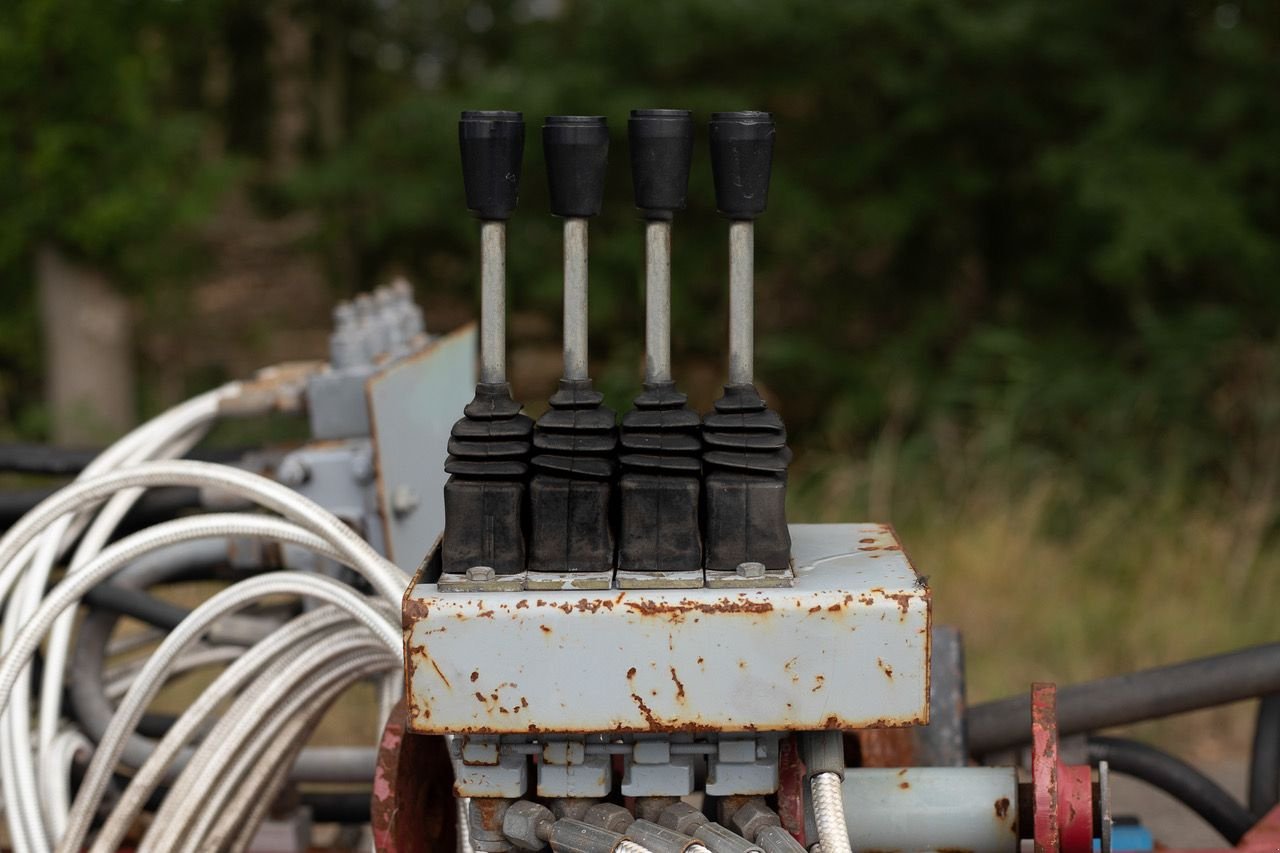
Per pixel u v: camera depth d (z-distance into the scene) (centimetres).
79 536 222
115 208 738
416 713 125
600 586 126
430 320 916
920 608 124
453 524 127
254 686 178
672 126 123
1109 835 141
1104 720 212
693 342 789
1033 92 755
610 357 797
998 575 505
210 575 226
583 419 127
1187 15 711
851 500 600
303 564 211
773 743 133
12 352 836
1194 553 521
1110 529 557
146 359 937
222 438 659
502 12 1080
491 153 124
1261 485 586
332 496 203
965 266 809
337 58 1056
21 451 229
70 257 773
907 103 757
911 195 761
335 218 848
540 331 859
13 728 186
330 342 222
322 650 177
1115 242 666
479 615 124
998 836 152
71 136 736
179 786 176
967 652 464
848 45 746
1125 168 681
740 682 124
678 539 127
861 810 152
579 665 124
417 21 1098
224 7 906
